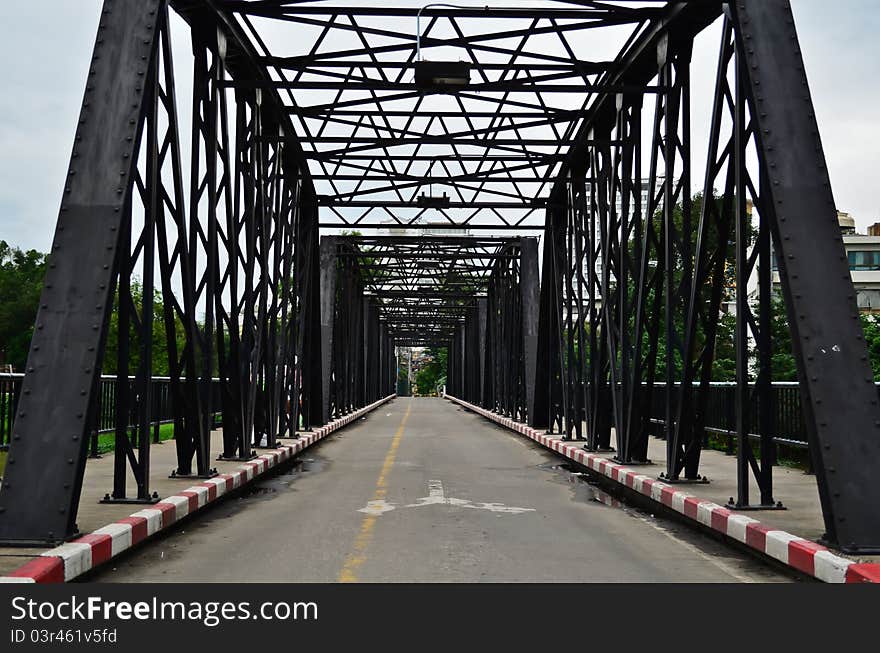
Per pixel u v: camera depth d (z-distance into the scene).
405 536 8.33
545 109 15.42
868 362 6.82
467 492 12.02
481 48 12.89
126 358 8.53
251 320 13.40
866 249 57.12
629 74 13.16
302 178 19.67
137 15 7.77
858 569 5.55
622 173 13.48
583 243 17.16
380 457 17.81
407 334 82.75
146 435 8.56
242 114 13.25
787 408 13.05
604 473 12.88
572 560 7.16
